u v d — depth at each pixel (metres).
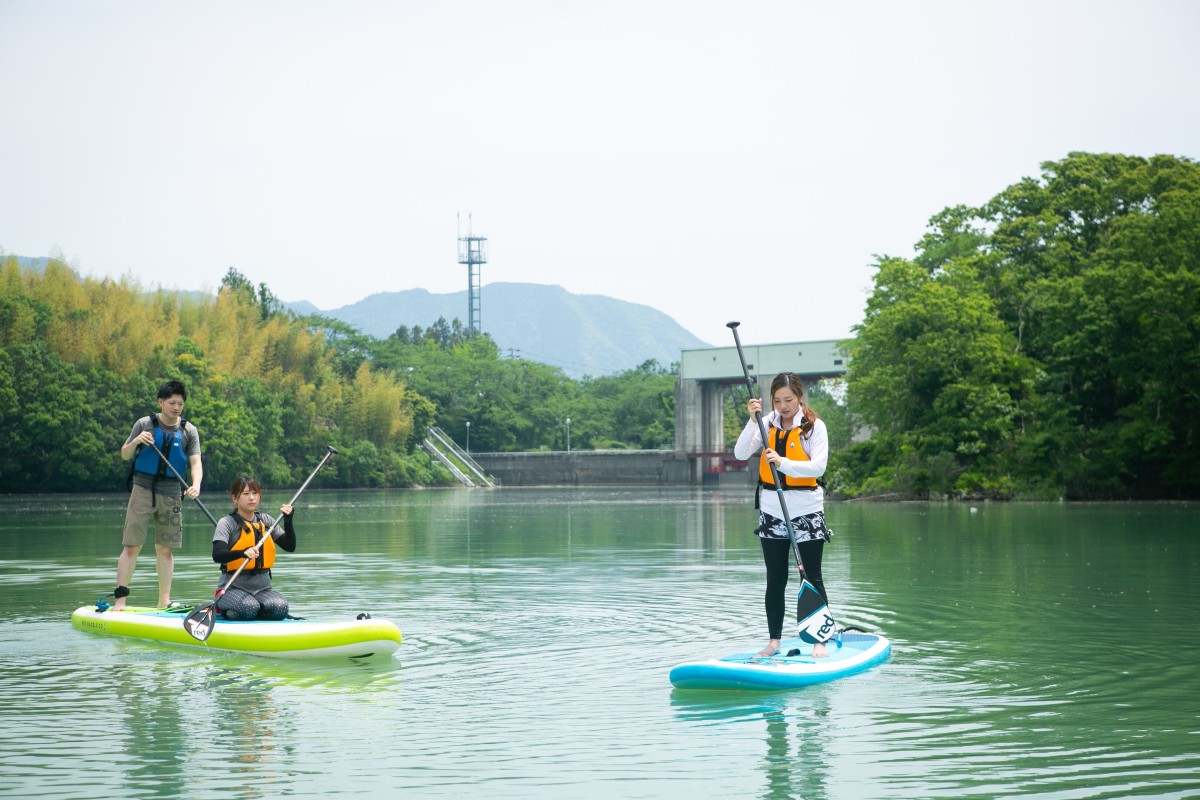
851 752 5.77
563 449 127.62
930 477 44.81
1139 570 15.19
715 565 16.44
